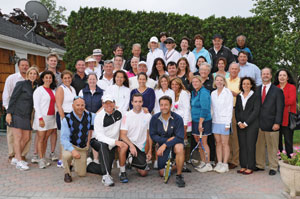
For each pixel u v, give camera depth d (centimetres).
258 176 530
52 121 578
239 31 859
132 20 884
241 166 558
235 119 595
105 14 883
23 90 562
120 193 436
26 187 457
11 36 1214
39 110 554
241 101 556
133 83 618
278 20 2025
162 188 462
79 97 500
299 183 407
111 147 494
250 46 858
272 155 538
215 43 722
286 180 420
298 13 2023
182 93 560
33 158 601
